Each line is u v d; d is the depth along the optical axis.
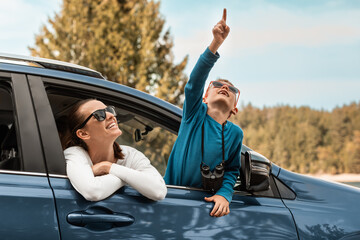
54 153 1.82
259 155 2.05
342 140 97.00
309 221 2.12
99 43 15.61
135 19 16.72
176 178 2.10
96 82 2.10
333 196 2.27
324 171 94.69
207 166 2.03
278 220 2.07
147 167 2.02
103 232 1.75
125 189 1.89
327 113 104.69
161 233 1.83
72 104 2.11
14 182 1.70
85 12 16.02
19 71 1.90
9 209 1.63
